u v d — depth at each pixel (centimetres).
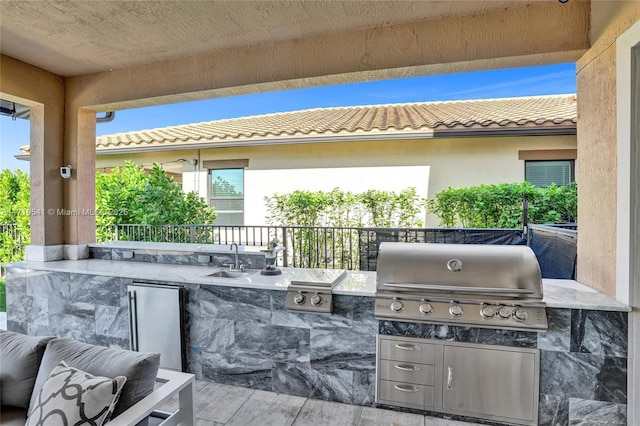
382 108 806
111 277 360
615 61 234
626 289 228
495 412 251
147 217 597
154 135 769
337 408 277
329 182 671
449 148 627
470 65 293
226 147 683
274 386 301
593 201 267
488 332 251
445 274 258
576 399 238
